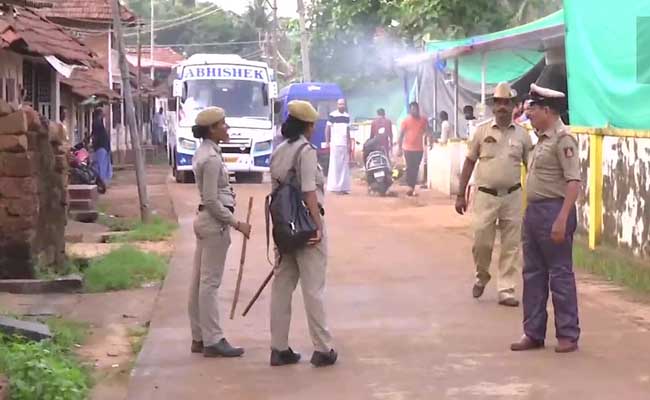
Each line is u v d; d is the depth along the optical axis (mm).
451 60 21078
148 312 9445
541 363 7180
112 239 14344
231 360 7457
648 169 10758
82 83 27938
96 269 11039
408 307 9344
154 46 63688
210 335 7535
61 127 12031
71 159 20594
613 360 7219
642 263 10758
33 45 15844
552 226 7383
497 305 9383
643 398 6258
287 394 6523
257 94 25891
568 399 6270
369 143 21969
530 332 7613
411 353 7570
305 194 7066
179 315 9031
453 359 7359
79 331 8430
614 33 12109
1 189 10375
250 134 25375
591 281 10469
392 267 11656
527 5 23125
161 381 6879
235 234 14758
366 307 9359
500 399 6301
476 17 22984
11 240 10438
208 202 7398
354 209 18484
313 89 29734
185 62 26438
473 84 22781
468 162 9539
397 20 27531
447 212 17688
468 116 19781
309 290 7164
